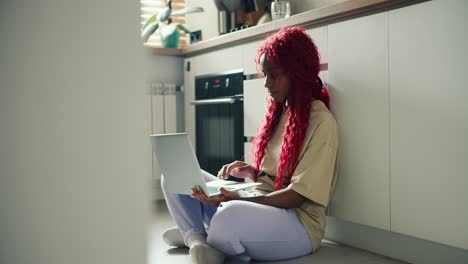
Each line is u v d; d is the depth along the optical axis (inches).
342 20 87.7
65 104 13.9
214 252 76.7
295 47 83.7
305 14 93.9
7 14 13.4
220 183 82.0
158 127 153.3
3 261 13.8
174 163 74.4
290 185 79.0
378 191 80.6
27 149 13.7
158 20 150.8
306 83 84.0
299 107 82.6
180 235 89.6
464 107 66.0
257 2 136.3
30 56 13.7
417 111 73.2
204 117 139.3
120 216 14.5
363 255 84.1
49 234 14.0
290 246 80.0
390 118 77.9
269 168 89.6
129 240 14.7
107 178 14.3
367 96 82.0
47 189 13.9
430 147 71.4
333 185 86.5
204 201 75.4
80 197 14.1
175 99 155.2
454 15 67.0
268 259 81.1
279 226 77.5
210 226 76.5
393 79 77.2
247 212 75.5
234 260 83.0
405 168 75.6
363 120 83.0
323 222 83.2
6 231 13.7
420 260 77.2
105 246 14.4
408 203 75.4
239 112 121.0
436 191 70.7
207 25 163.5
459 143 67.0
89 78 14.1
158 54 148.7
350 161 86.0
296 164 82.3
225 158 128.2
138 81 14.5
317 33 93.6
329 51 90.4
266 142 90.6
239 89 120.1
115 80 14.2
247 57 116.3
